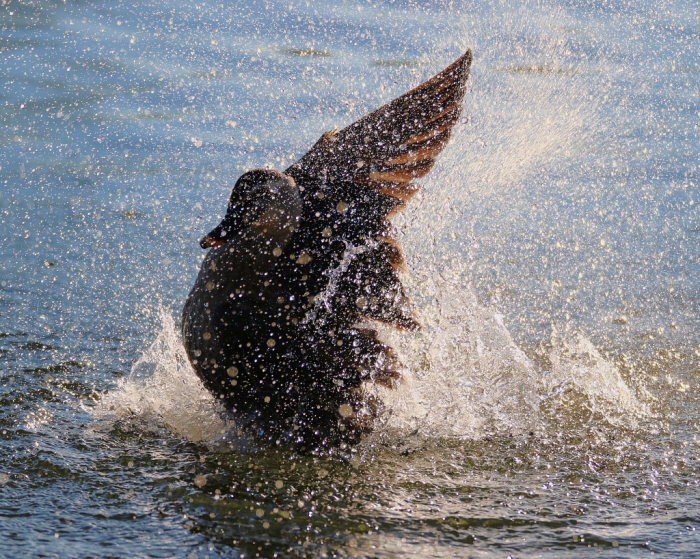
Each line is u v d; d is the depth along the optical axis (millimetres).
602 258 29938
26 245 29906
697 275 29078
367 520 15586
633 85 40438
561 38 38094
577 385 22109
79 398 20734
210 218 32344
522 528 15336
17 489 16188
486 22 38312
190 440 19125
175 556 14102
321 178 20703
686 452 18672
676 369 22969
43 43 44250
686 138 38219
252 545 14555
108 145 36844
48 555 13930
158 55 43500
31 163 35062
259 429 19797
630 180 35625
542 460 18391
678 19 46938
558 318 26031
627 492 16812
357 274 20156
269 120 37125
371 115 21562
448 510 16078
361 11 46250
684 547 14617
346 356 20312
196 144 36281
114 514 15477
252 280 19391
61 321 25188
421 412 20688
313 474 17719
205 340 19375
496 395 21500
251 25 45938
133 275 28328
